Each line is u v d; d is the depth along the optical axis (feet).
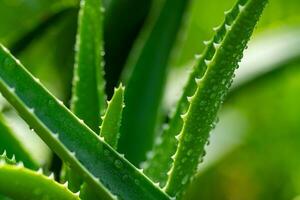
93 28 3.82
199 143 3.21
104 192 2.95
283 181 8.81
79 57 3.87
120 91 3.05
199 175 7.86
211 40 3.39
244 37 3.06
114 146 3.10
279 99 8.63
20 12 7.23
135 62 4.91
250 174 8.70
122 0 5.25
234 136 8.26
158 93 4.91
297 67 7.35
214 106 3.16
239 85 6.14
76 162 2.92
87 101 3.91
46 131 2.87
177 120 3.92
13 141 4.01
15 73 2.91
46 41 6.31
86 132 3.01
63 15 5.65
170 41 4.93
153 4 5.29
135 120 4.86
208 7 8.70
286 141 8.83
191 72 3.83
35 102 2.93
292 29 6.61
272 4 8.38
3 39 6.93
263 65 6.21
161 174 3.84
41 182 2.88
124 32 5.28
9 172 2.82
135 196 3.08
